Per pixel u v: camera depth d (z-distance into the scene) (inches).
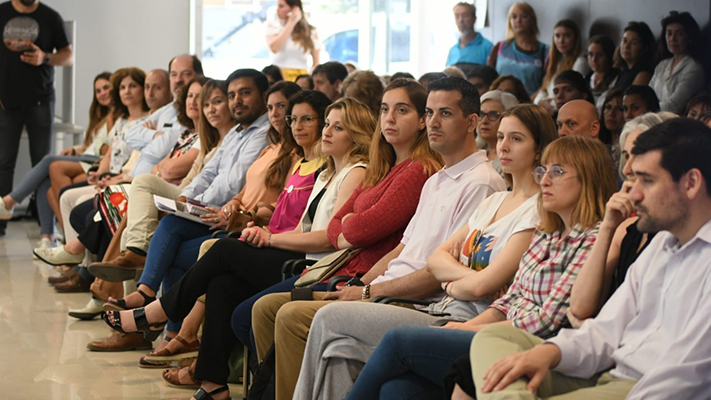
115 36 427.5
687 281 85.0
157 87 274.2
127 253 198.5
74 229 251.3
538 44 255.0
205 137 223.0
